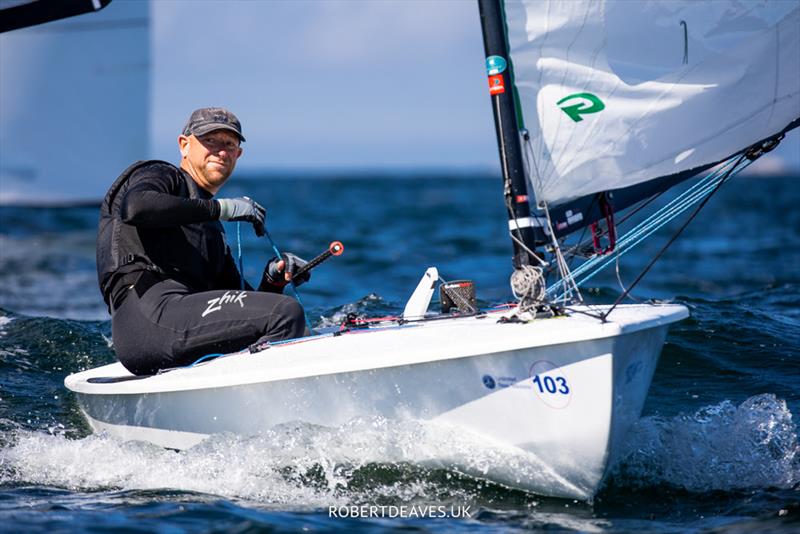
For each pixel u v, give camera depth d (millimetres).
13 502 12078
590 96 12305
